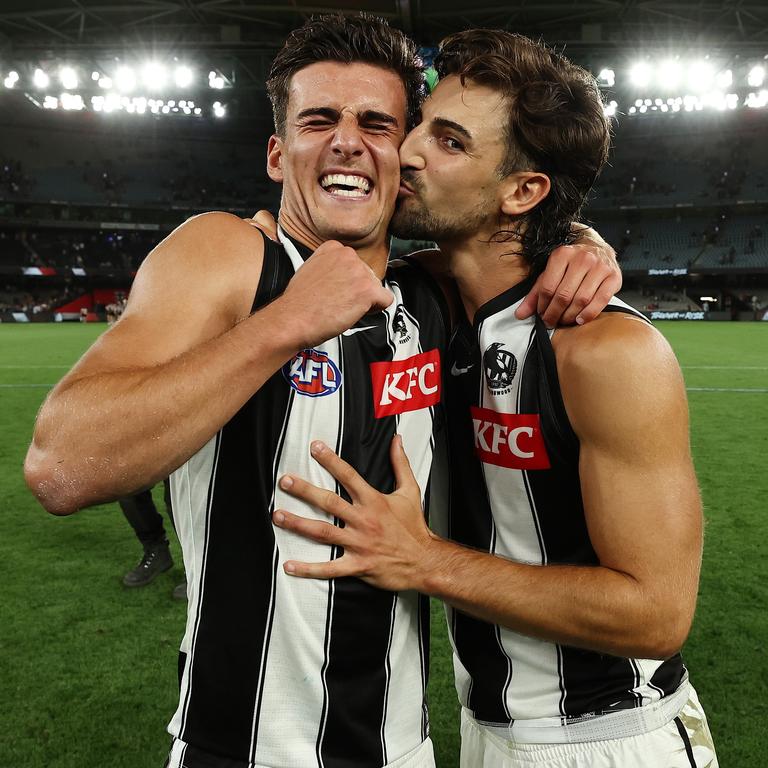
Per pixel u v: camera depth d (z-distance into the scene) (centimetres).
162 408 93
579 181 131
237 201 3719
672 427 109
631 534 110
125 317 107
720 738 207
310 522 110
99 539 386
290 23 2066
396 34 128
